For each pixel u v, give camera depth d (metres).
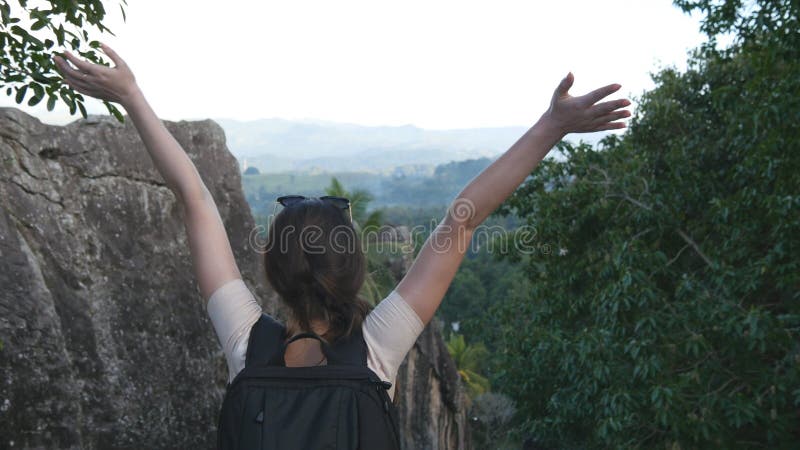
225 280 1.39
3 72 2.97
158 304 5.46
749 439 9.23
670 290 11.87
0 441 4.11
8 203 4.88
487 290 60.50
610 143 14.35
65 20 3.00
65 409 4.46
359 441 1.19
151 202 5.76
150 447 5.04
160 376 5.27
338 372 1.23
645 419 9.12
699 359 9.26
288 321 1.32
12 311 4.39
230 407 1.24
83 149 5.47
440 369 12.53
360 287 1.36
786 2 8.16
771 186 9.43
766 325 8.12
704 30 11.29
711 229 11.59
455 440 12.85
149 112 1.41
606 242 12.12
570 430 12.33
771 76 9.55
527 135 1.28
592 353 9.74
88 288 5.12
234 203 6.62
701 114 14.10
